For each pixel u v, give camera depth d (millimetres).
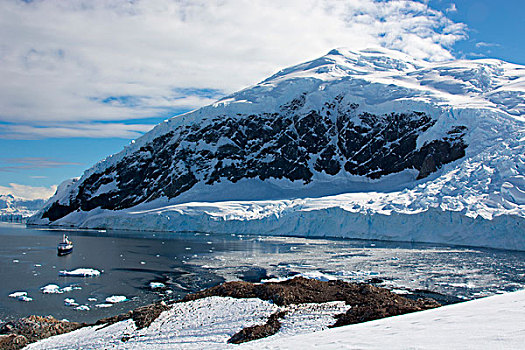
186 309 22625
